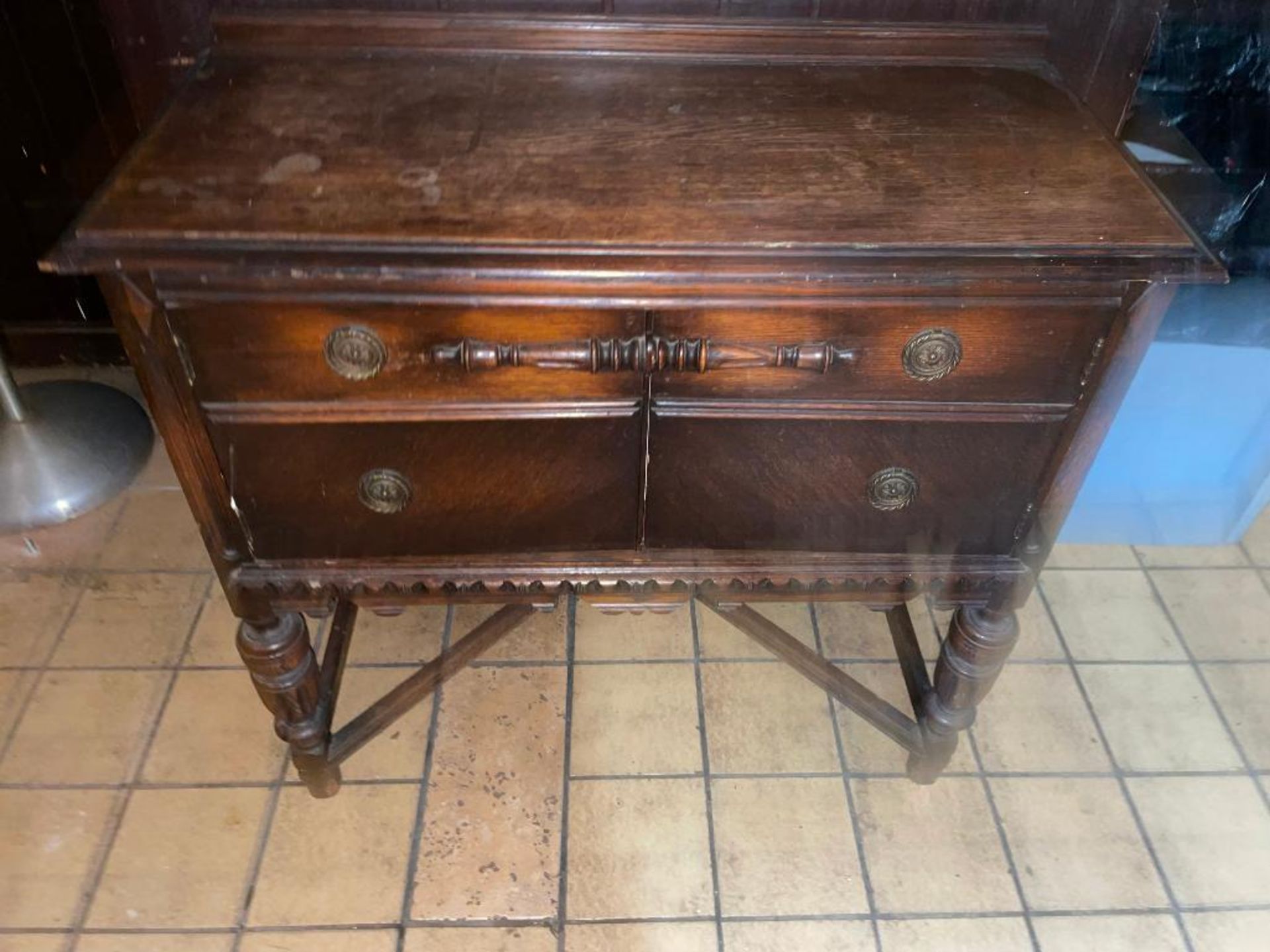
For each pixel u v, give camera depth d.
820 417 0.91
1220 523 1.70
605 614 1.56
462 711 1.42
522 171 0.87
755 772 1.36
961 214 0.84
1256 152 1.27
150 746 1.37
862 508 1.00
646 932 1.20
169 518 1.68
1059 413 0.92
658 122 0.95
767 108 0.99
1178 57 1.19
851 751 1.39
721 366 0.86
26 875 1.23
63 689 1.43
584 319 0.83
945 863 1.28
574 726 1.41
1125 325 0.86
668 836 1.29
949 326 0.85
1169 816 1.35
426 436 0.91
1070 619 1.60
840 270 0.79
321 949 1.18
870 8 1.10
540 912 1.21
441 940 1.19
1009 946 1.21
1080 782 1.38
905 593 1.12
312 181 0.84
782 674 1.49
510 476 0.95
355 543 1.01
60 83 1.53
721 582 1.07
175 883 1.23
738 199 0.85
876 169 0.90
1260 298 1.38
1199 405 1.53
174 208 0.80
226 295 0.80
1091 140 0.96
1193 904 1.26
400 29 1.04
